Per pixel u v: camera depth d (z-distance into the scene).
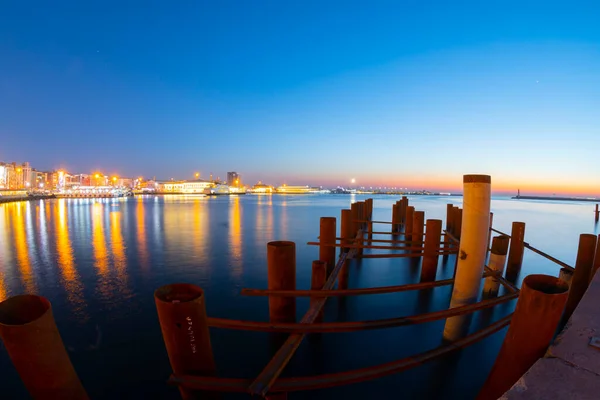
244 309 7.60
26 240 17.80
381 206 54.16
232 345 5.82
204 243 16.95
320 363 5.17
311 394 4.45
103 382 4.76
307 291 3.73
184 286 2.41
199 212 40.03
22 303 2.18
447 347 3.17
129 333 6.27
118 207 51.06
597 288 3.57
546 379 1.91
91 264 12.20
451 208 15.48
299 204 63.78
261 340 5.98
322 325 3.02
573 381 1.88
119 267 11.75
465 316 4.67
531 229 23.27
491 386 2.57
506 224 26.33
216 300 8.23
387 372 2.64
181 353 2.29
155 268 11.60
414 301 7.73
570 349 2.23
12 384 4.65
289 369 5.02
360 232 12.38
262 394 2.16
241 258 13.32
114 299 8.24
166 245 16.31
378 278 10.09
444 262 11.77
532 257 13.69
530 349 2.28
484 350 5.33
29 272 11.00
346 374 2.53
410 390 4.47
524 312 2.30
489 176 4.15
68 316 7.12
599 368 1.99
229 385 2.22
